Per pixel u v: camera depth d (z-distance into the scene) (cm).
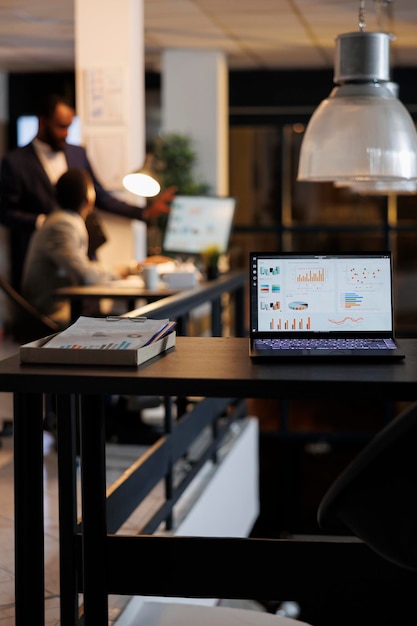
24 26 831
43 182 614
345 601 235
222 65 989
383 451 130
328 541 234
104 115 642
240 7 739
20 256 885
